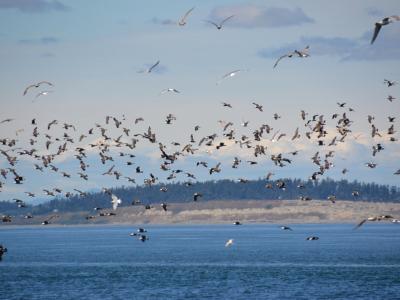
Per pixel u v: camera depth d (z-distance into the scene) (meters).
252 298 107.31
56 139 99.50
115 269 152.88
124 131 97.56
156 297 109.50
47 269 155.25
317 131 92.88
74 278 136.12
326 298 107.12
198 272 144.25
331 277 132.75
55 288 121.38
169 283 125.81
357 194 93.56
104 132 99.88
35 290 119.31
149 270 149.75
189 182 97.81
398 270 145.25
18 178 95.81
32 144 98.25
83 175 100.44
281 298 107.19
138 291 116.00
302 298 107.31
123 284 125.38
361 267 152.50
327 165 95.19
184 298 108.12
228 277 134.25
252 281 127.31
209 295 110.62
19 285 125.88
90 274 143.00
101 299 108.69
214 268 152.75
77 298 110.12
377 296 109.00
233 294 111.50
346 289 115.81
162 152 95.88
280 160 95.50
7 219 113.12
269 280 128.62
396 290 114.44
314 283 123.69
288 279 130.12
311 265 158.25
